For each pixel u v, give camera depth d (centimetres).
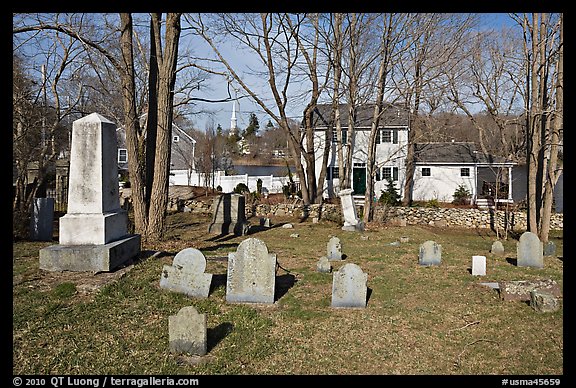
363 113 3816
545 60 2019
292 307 838
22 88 1950
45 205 1491
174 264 854
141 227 1498
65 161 2778
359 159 3769
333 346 671
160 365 578
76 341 616
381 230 2202
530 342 693
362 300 850
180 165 5041
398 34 2342
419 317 804
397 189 3619
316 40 2538
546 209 2011
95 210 925
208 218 2644
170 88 1465
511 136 4150
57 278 833
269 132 7206
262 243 853
